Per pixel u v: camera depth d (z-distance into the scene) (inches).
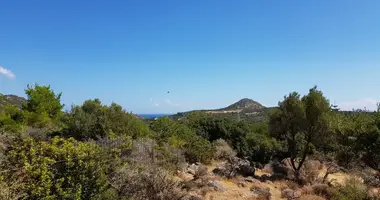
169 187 323.6
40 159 254.4
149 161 406.9
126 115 651.5
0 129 639.8
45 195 239.6
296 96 743.7
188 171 546.0
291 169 719.1
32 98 948.0
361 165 652.1
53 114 1004.6
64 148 269.6
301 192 514.9
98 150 289.4
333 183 606.9
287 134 746.2
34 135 552.1
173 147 613.3
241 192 473.7
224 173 591.5
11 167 254.7
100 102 679.7
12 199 220.1
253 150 845.8
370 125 527.8
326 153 842.2
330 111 714.8
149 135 663.1
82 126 575.8
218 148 797.9
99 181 269.3
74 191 254.8
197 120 1063.6
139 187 301.7
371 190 476.4
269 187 546.0
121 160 332.2
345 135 611.2
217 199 415.5
